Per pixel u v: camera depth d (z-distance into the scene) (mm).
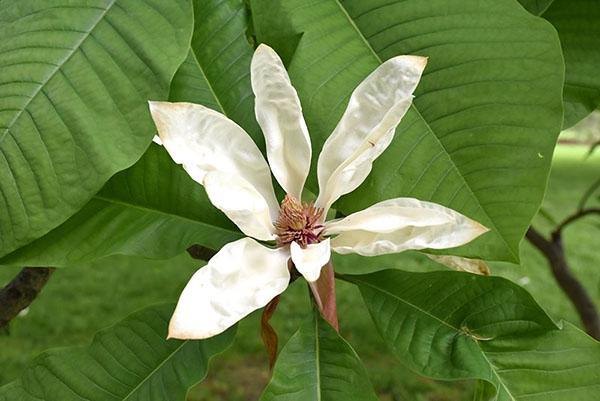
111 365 686
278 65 655
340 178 645
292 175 671
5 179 651
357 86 682
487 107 663
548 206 5816
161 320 694
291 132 665
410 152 667
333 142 657
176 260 4121
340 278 708
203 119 633
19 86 662
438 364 659
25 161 652
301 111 670
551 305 3473
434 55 678
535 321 673
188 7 683
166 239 707
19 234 651
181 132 626
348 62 694
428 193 659
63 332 3084
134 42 672
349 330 3131
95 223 709
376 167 667
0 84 663
